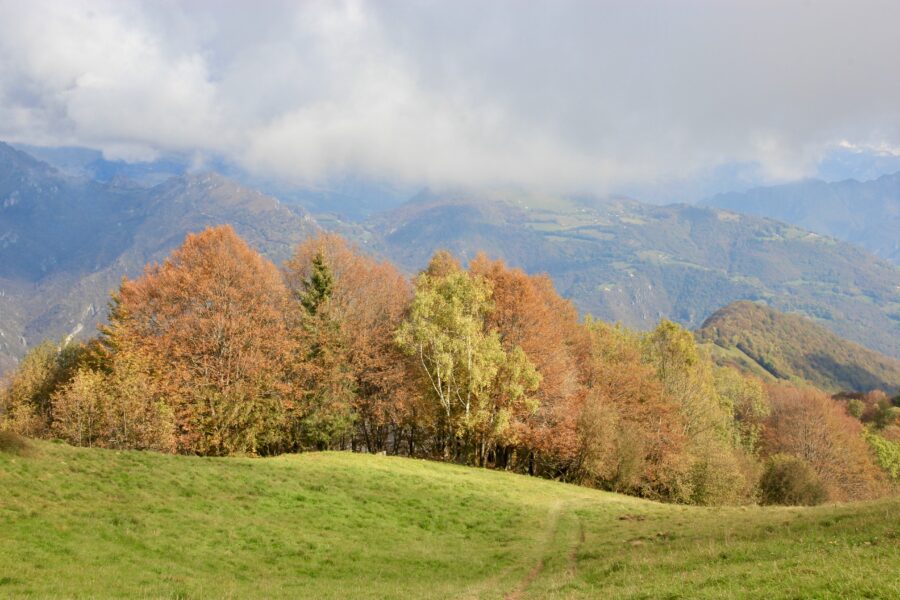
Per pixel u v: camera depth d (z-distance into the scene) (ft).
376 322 228.84
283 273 240.12
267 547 91.09
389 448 255.50
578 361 249.96
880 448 316.19
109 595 60.29
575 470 217.15
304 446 209.77
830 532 78.84
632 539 98.27
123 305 198.49
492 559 96.07
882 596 44.39
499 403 198.90
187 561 79.56
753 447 322.55
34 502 86.43
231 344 186.50
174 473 114.93
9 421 207.31
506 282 221.87
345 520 110.52
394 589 74.90
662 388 243.60
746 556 71.56
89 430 169.89
